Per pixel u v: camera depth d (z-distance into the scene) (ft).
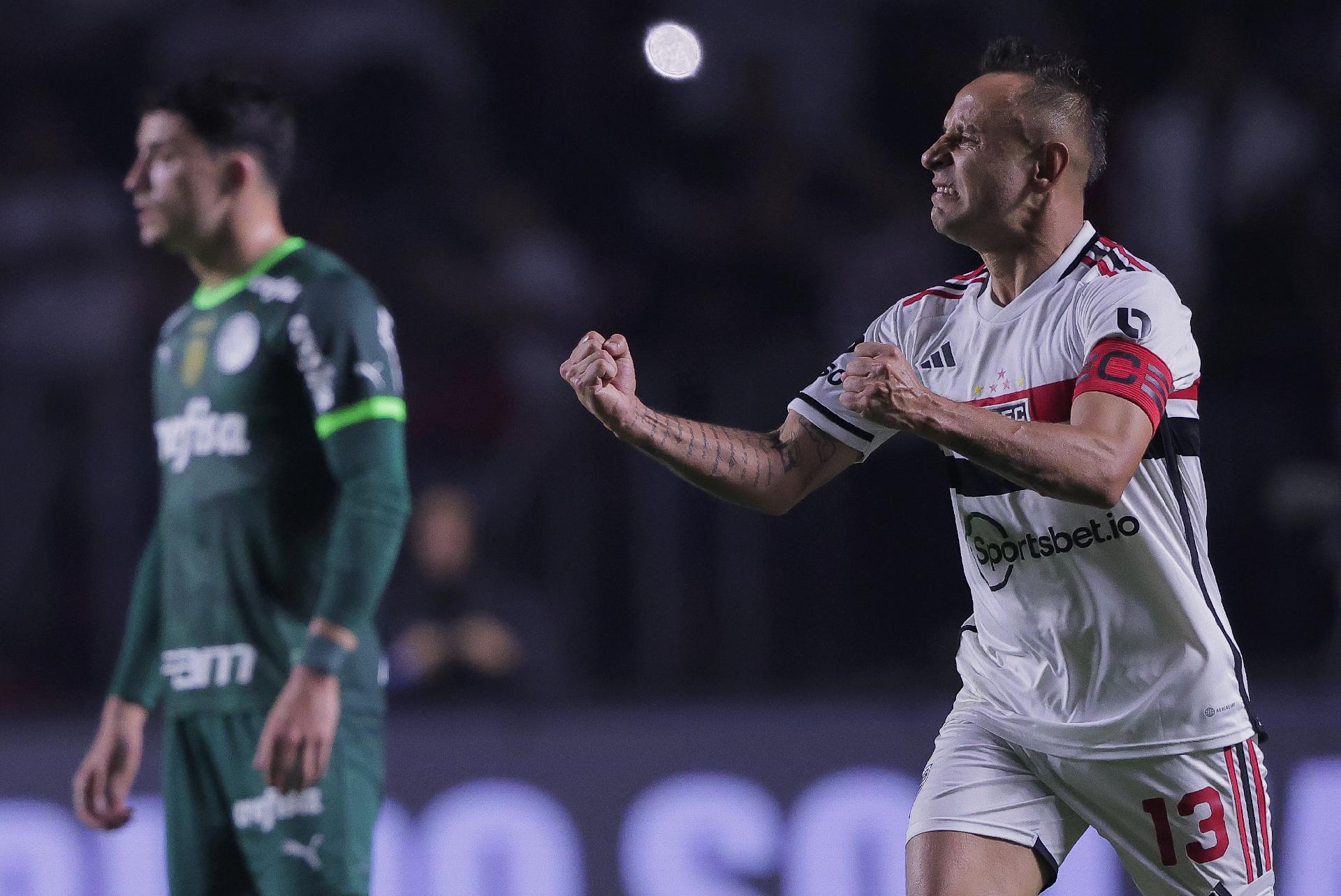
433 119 90.12
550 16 93.91
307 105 89.86
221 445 38.55
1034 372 31.12
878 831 55.67
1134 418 28.25
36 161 85.25
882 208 85.66
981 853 31.86
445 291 80.94
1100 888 53.26
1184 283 78.74
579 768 55.62
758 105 86.02
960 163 31.45
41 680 71.20
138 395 76.13
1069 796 32.53
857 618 68.90
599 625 69.05
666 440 31.99
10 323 76.64
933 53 93.45
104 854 53.98
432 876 54.65
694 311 81.61
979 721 33.42
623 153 90.74
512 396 77.36
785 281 82.07
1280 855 54.80
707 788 55.77
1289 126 82.02
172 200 39.27
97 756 40.68
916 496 69.77
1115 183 82.02
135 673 40.81
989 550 32.09
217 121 39.42
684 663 67.97
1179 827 31.71
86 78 93.81
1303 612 68.54
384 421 37.86
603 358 30.68
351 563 36.96
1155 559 30.71
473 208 86.53
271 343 38.40
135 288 79.00
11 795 54.19
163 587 39.70
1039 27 92.58
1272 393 71.77
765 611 68.33
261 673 37.93
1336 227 80.64
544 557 70.23
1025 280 31.71
